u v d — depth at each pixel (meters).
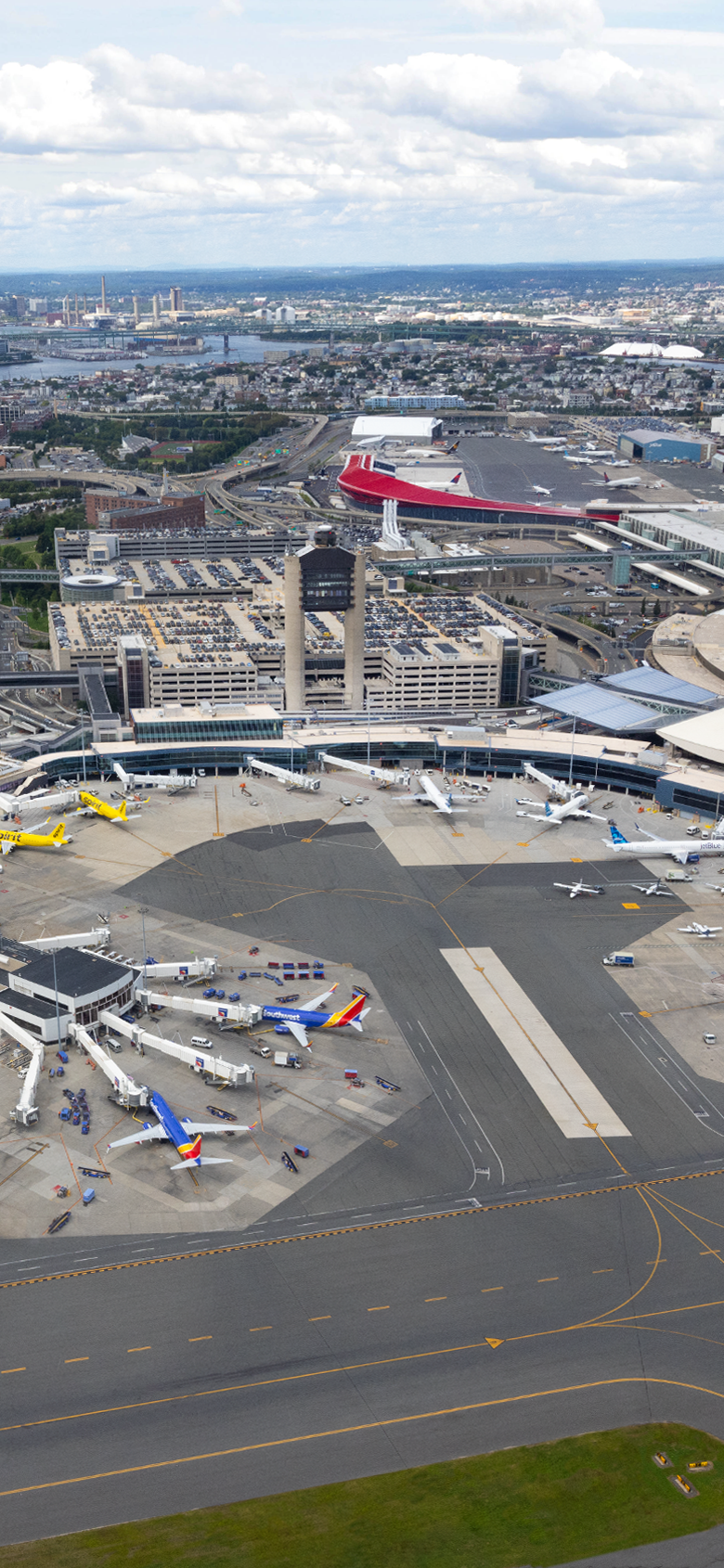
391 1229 145.75
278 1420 120.38
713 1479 115.81
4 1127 163.25
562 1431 120.44
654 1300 136.50
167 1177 153.88
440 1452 117.81
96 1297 134.50
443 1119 166.50
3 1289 135.12
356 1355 128.00
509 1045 184.00
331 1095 171.50
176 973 197.38
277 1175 154.62
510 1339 130.75
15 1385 123.12
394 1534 109.19
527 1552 107.69
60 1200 149.12
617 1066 179.50
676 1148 162.00
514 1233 145.88
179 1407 121.50
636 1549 108.31
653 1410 123.12
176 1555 106.44
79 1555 106.19
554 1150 160.88
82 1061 180.25
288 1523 109.94
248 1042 184.88
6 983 193.75
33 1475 113.88
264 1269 139.12
